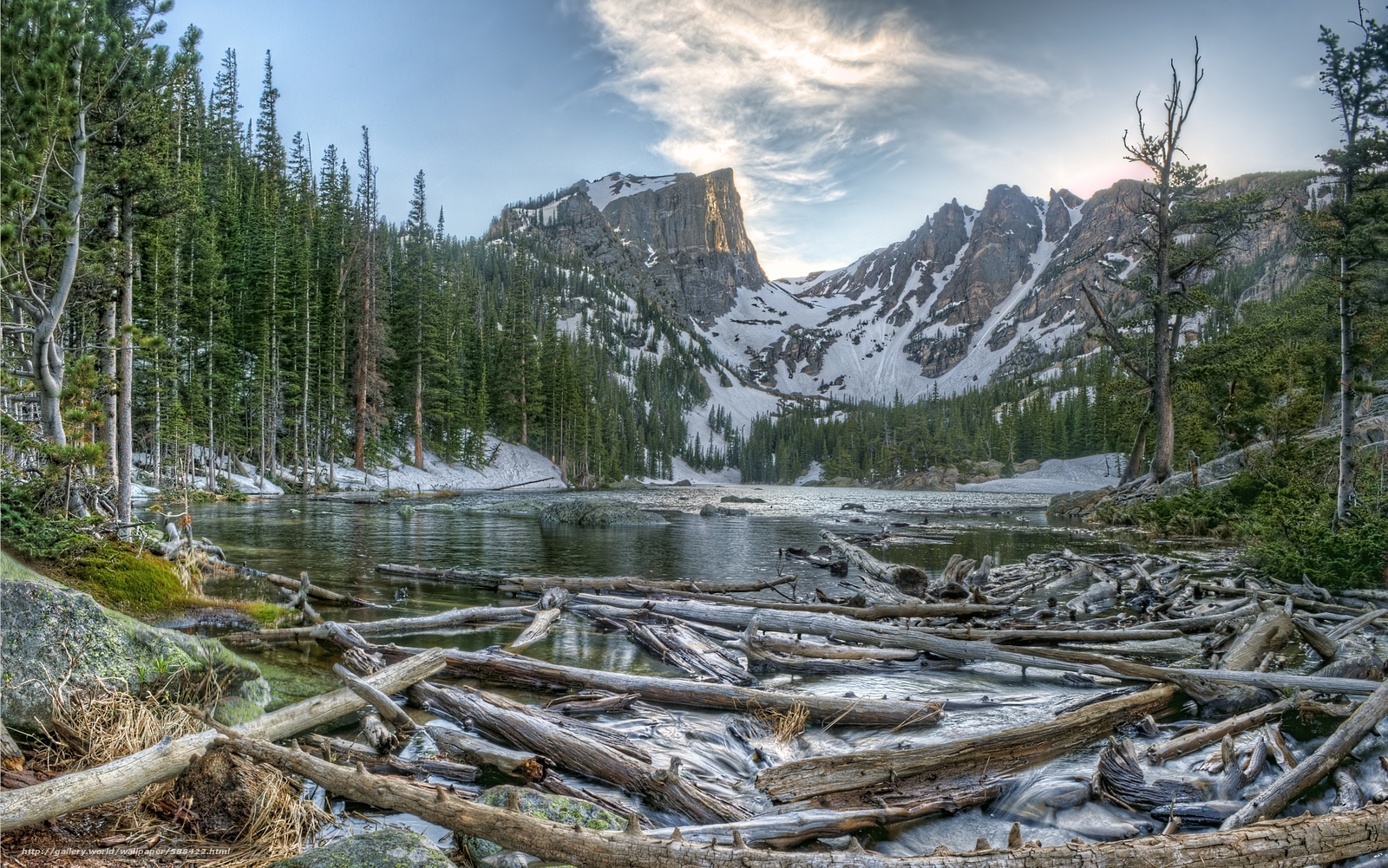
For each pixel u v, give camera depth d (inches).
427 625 469.4
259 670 291.9
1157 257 1622.8
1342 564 612.1
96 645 242.5
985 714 325.4
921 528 1395.2
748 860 168.9
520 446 3272.6
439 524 1235.2
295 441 2091.5
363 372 2290.8
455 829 187.0
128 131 586.9
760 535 1202.6
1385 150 806.5
